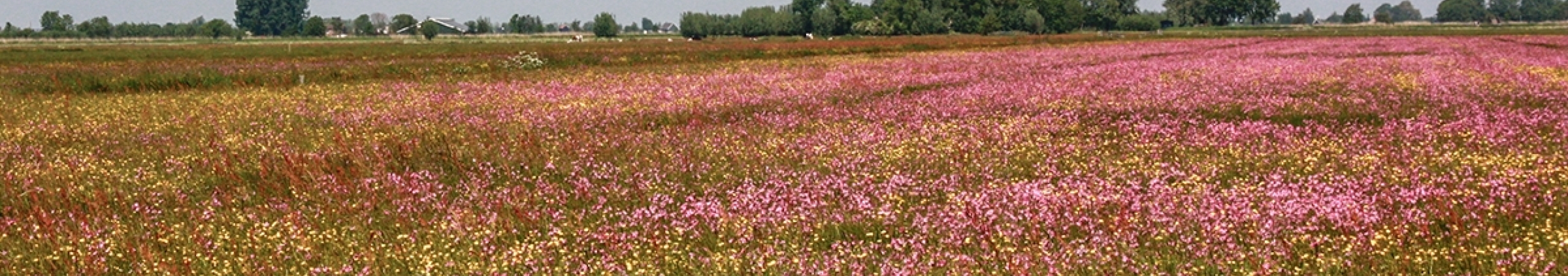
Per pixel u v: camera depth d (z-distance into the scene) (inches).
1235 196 371.6
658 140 588.7
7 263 325.7
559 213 374.9
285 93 1066.7
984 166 471.2
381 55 2298.2
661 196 409.7
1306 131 594.6
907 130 629.0
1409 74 1125.7
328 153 547.5
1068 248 294.0
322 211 394.3
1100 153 512.1
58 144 645.9
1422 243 299.9
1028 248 301.6
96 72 1348.4
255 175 493.7
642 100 895.7
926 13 6766.7
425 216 383.6
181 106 904.3
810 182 437.1
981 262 297.9
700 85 1103.6
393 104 890.1
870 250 311.7
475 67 1541.6
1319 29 6402.6
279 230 354.6
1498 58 1514.5
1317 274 273.1
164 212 409.4
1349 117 693.3
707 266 302.5
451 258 321.1
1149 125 637.3
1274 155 490.0
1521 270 267.7
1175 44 2775.6
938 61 1728.6
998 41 3171.8
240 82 1259.2
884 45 2578.7
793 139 594.9
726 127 661.3
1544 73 1103.6
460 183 453.7
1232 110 738.2
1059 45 2810.0
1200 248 301.9
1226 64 1430.9
